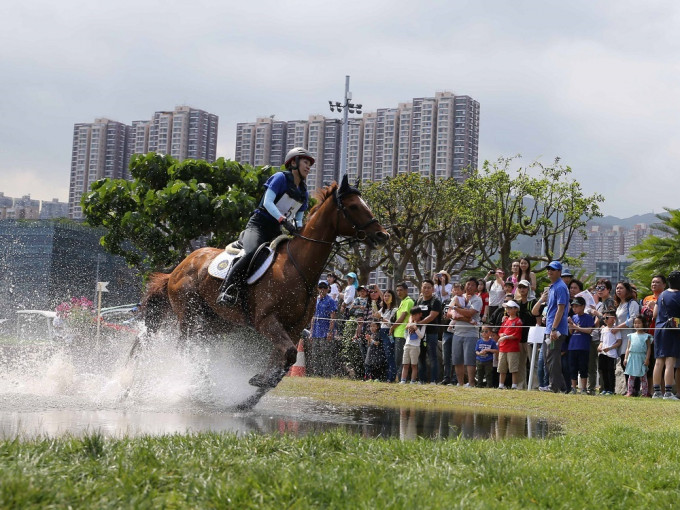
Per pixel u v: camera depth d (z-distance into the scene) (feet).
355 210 28.19
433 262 147.02
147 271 87.40
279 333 27.48
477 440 19.54
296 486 11.70
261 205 29.58
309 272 28.30
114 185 88.33
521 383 43.91
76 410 25.91
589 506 12.05
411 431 24.35
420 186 123.95
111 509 10.46
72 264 177.88
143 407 27.71
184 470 12.80
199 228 85.71
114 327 67.77
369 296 52.42
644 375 40.14
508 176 125.39
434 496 11.75
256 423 24.25
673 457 17.57
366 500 11.30
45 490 10.83
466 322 45.75
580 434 22.44
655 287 42.68
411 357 46.98
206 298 31.09
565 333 40.37
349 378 51.80
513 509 11.52
